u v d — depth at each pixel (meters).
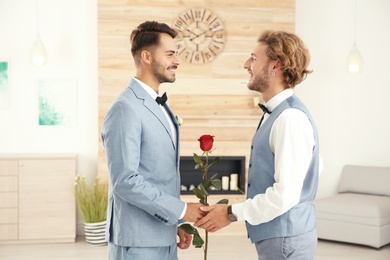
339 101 6.73
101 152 6.11
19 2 6.19
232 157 6.24
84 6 6.27
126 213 2.49
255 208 2.37
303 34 6.67
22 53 6.21
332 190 6.79
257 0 6.22
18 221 5.84
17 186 5.83
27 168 5.84
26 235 5.86
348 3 6.68
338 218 5.81
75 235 5.94
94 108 6.34
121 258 2.52
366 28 6.70
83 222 6.23
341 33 6.68
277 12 6.25
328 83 6.71
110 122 2.43
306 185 2.45
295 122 2.35
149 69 2.55
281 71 2.47
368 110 6.75
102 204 5.85
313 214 2.51
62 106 6.30
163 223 2.52
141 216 2.48
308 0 6.66
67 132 6.33
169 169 2.53
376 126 6.77
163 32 2.54
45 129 6.30
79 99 6.32
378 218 5.61
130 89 2.52
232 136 6.25
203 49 6.18
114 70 6.07
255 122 6.28
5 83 6.21
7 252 5.52
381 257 5.38
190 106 6.19
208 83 6.20
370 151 6.78
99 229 5.83
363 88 6.73
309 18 6.67
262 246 2.49
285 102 2.44
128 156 2.37
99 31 6.04
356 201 5.91
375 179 6.40
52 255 5.41
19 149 6.27
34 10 6.21
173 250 2.61
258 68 2.49
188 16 6.15
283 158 2.32
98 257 5.35
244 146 6.27
